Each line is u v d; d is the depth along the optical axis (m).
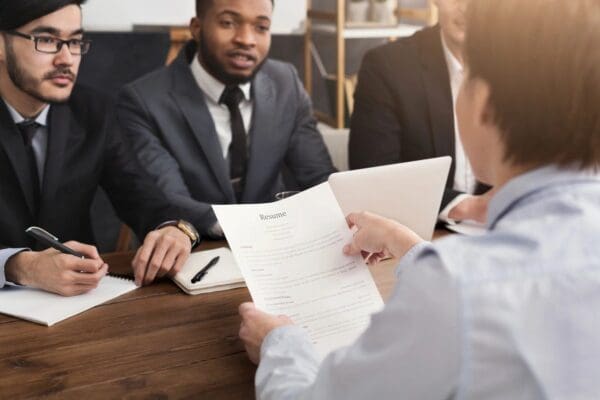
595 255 0.69
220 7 2.33
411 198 1.54
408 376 0.68
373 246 1.29
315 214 1.35
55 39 1.99
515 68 0.73
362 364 0.72
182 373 1.13
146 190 2.14
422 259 0.73
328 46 3.82
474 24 0.77
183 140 2.38
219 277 1.50
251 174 2.45
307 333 1.15
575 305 0.66
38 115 2.07
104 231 3.11
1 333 1.27
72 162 2.09
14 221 2.04
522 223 0.73
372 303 1.25
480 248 0.71
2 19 1.94
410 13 3.71
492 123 0.78
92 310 1.38
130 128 2.34
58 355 1.19
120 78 3.30
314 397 0.78
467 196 1.86
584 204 0.73
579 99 0.72
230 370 1.14
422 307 0.68
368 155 2.39
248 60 2.39
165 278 1.56
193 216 2.03
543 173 0.76
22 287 1.49
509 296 0.67
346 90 3.63
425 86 2.39
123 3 3.74
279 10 4.10
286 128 2.51
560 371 0.65
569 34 0.71
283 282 1.25
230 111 2.46
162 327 1.30
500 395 0.65
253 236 1.30
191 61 2.48
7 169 2.03
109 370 1.14
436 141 2.38
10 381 1.10
